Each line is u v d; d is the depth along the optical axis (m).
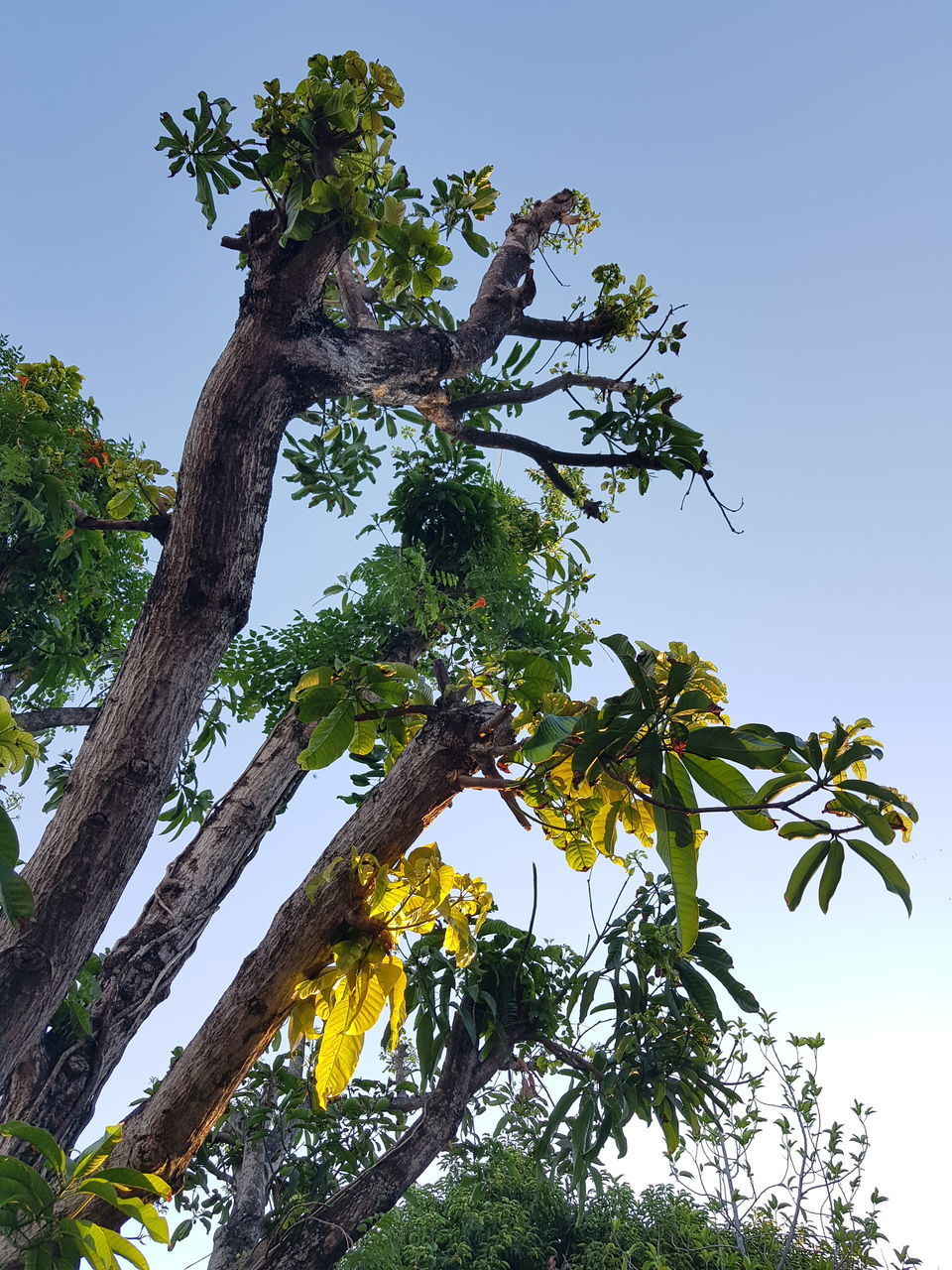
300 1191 5.29
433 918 2.16
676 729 1.97
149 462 4.86
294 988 2.20
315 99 3.67
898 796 1.92
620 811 2.24
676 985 5.48
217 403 3.49
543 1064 5.66
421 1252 9.77
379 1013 2.14
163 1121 2.28
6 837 2.30
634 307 5.62
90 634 6.38
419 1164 4.62
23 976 2.83
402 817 2.22
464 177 5.31
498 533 7.28
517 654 2.41
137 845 3.09
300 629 6.71
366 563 6.71
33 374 5.39
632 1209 10.55
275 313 3.63
